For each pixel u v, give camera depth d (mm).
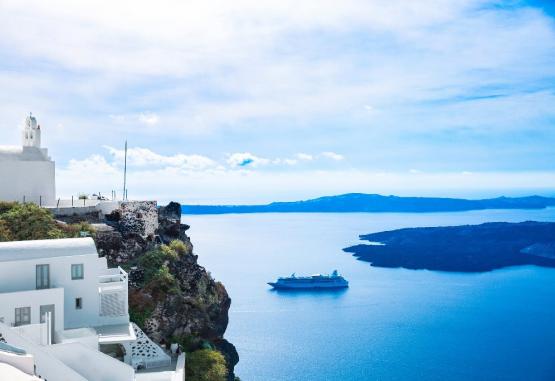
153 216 74250
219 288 74938
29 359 35906
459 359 158000
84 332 47719
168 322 59406
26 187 70750
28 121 74438
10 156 70375
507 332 196125
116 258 64250
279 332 176875
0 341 40062
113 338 49000
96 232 65438
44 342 44406
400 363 150750
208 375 55812
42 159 72938
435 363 152500
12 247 50094
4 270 48438
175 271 65625
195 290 66938
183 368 52406
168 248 67500
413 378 139000
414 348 167375
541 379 143875
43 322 47125
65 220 68125
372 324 196125
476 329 198750
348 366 144000
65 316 51125
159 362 53250
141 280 61625
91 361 43781
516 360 161125
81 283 51812
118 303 54719
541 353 169250
